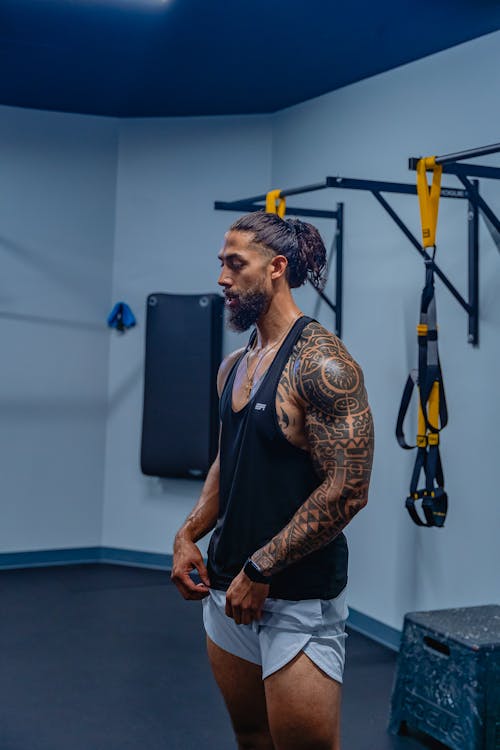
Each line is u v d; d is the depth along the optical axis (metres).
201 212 4.71
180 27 3.40
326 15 3.15
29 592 4.20
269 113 4.55
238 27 3.35
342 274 3.88
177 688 2.96
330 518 1.37
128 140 4.83
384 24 3.14
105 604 4.02
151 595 4.19
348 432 1.38
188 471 4.48
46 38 3.60
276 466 1.48
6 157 4.68
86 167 4.81
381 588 3.57
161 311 4.56
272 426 1.46
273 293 1.54
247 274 1.50
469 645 2.32
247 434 1.50
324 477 1.43
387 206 2.98
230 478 1.56
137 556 4.80
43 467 4.77
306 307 4.18
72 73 4.07
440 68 3.32
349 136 3.87
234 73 3.92
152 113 4.70
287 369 1.47
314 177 4.14
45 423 4.77
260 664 1.55
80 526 4.83
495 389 2.97
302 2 3.05
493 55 3.07
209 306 4.47
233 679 1.59
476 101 3.14
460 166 2.56
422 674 2.51
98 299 4.84
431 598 3.27
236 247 1.51
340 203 3.87
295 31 3.33
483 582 3.01
